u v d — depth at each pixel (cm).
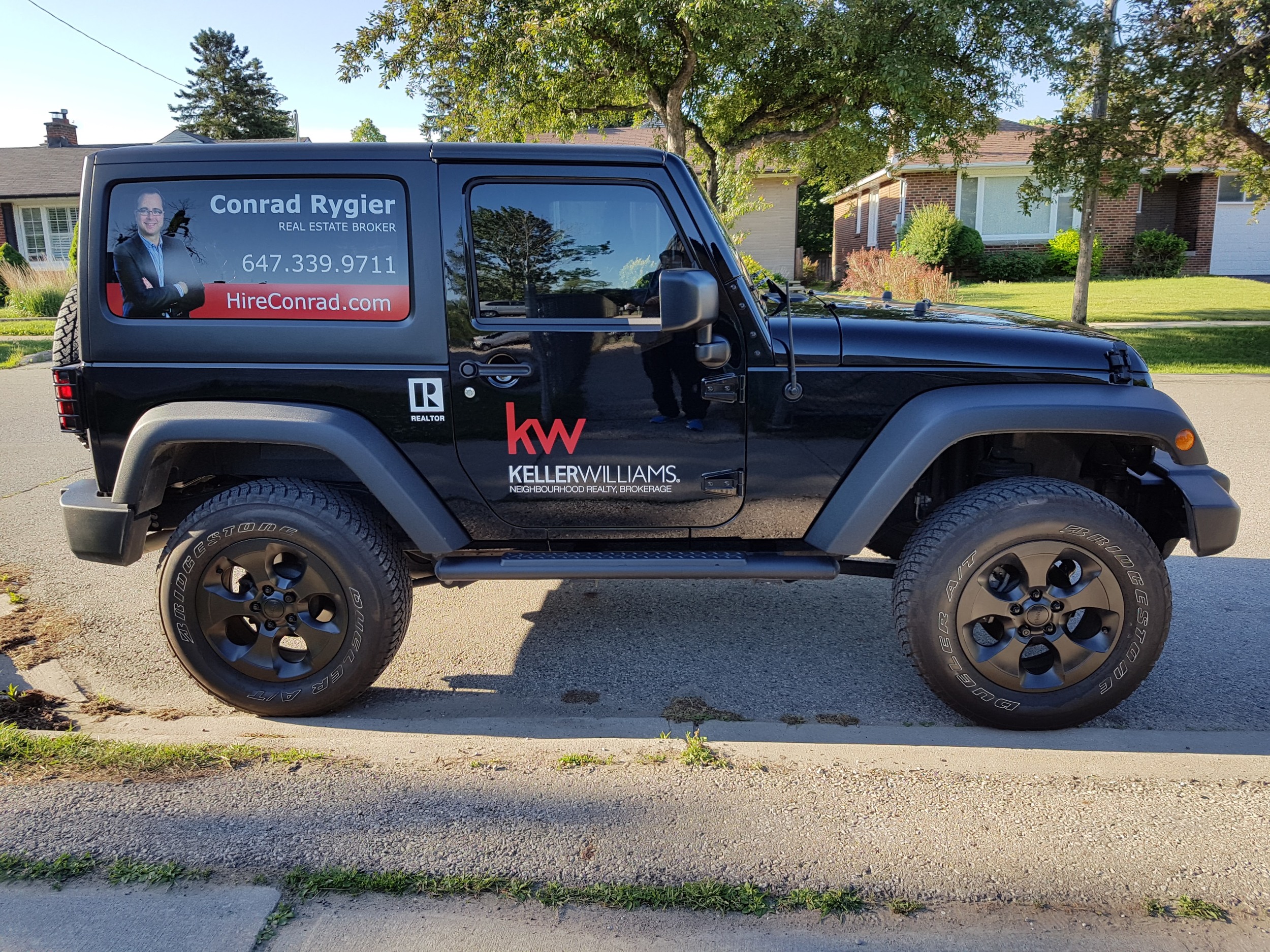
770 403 326
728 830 258
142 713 346
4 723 332
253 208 319
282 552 328
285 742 313
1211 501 321
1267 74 1068
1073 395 320
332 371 324
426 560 375
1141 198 2550
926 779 288
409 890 232
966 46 1298
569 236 321
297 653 348
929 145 1428
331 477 355
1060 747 318
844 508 327
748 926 220
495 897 230
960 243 2367
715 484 332
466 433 328
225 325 322
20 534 579
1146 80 1148
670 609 467
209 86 5212
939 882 236
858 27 1230
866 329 328
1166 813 268
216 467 356
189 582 326
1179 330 1558
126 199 319
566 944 213
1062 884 235
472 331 321
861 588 498
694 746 305
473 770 292
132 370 325
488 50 1234
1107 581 315
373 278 321
